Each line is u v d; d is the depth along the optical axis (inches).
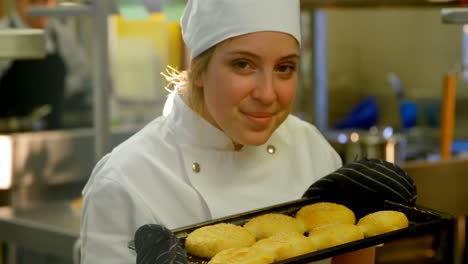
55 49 167.6
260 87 53.6
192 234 50.2
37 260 118.0
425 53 225.0
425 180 103.2
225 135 60.4
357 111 213.3
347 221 53.8
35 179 135.3
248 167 62.3
